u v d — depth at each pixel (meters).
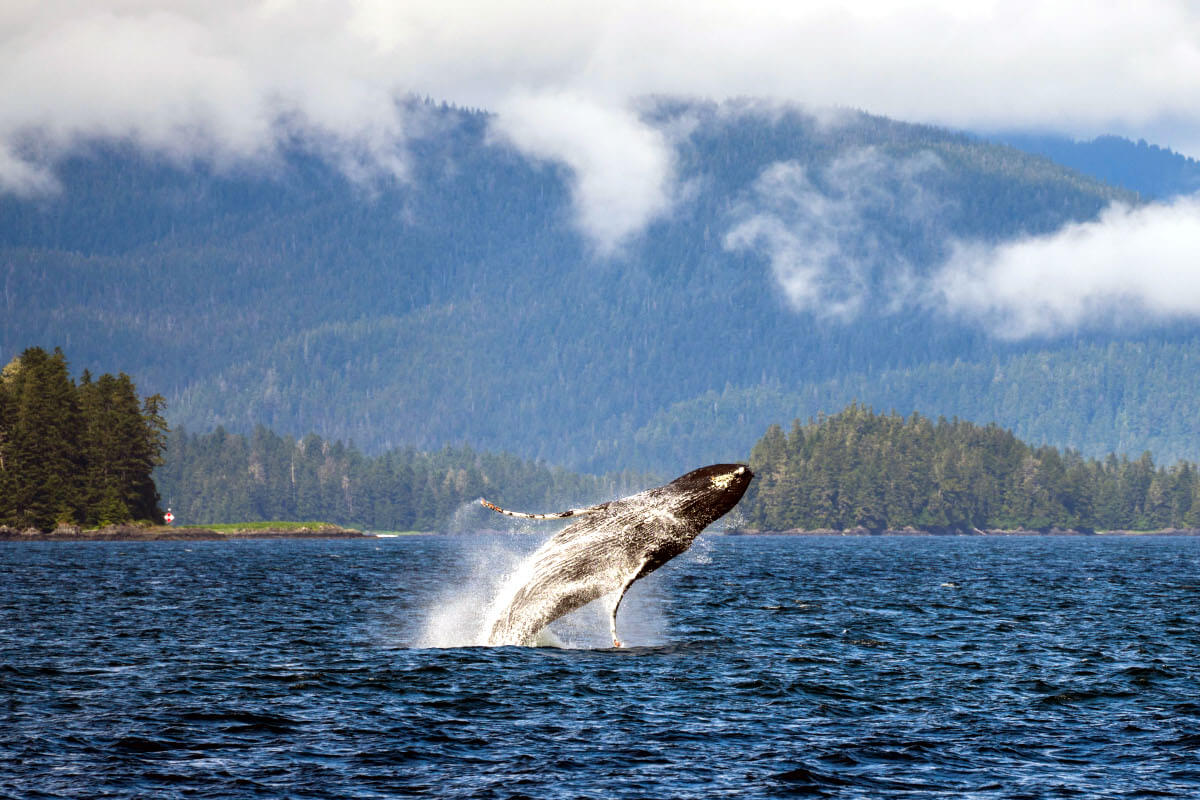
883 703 101.44
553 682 107.19
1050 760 81.88
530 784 74.88
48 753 80.81
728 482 105.06
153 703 98.06
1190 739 88.12
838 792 74.06
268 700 99.50
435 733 87.88
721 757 81.94
